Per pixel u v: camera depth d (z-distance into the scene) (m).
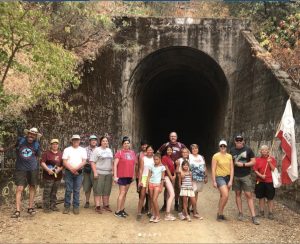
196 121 29.84
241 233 8.19
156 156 8.96
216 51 17.25
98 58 14.95
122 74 17.09
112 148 15.83
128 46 17.12
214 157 9.20
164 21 17.30
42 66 9.52
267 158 9.51
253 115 13.63
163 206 9.99
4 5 8.35
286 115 9.14
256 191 9.59
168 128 32.56
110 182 9.78
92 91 14.39
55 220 8.65
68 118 12.74
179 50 17.92
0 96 9.02
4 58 9.16
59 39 14.05
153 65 18.92
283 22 15.27
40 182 11.30
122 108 17.05
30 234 7.66
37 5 10.66
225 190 8.98
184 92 27.44
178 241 7.59
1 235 7.50
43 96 10.87
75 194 9.36
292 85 11.09
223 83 18.27
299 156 9.70
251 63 14.36
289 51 13.76
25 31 8.86
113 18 17.17
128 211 9.99
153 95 25.19
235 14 20.22
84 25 14.83
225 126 17.52
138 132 20.69
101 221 8.81
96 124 14.71
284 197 10.55
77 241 7.48
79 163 9.35
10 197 9.96
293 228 8.60
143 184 8.98
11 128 10.16
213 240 7.69
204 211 10.12
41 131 11.51
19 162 8.74
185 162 9.11
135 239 7.71
